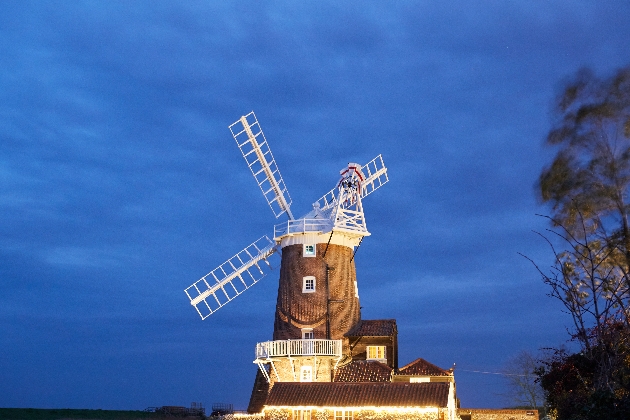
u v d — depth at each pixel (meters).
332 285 70.31
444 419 56.31
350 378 65.69
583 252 28.55
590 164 32.94
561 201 32.53
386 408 57.38
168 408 99.00
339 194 72.00
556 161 33.34
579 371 33.12
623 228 30.48
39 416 86.06
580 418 29.25
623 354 26.14
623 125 33.84
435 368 66.94
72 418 87.94
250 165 75.06
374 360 68.19
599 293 26.48
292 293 70.75
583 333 24.34
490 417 72.75
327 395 59.62
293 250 71.94
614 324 25.20
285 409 59.50
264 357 68.62
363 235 72.25
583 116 34.03
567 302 26.39
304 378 67.00
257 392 70.38
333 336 69.00
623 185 32.28
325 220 71.75
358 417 58.00
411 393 58.31
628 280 24.84
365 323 71.81
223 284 75.44
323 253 70.88
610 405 24.86
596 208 31.67
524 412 72.19
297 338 69.25
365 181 76.00
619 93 34.06
